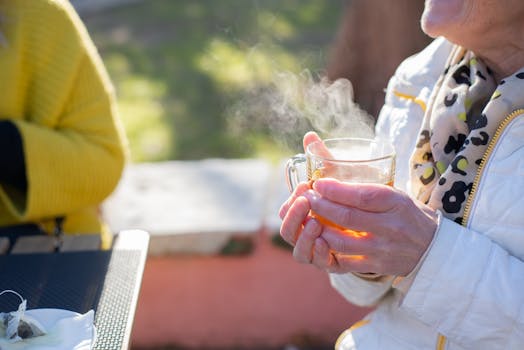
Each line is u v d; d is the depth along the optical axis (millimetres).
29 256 1437
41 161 1729
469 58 1315
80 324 1177
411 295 1169
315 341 2713
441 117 1281
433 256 1143
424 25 1246
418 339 1310
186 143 4441
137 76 5625
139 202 2846
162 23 7031
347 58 3736
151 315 2725
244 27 6828
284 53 5992
